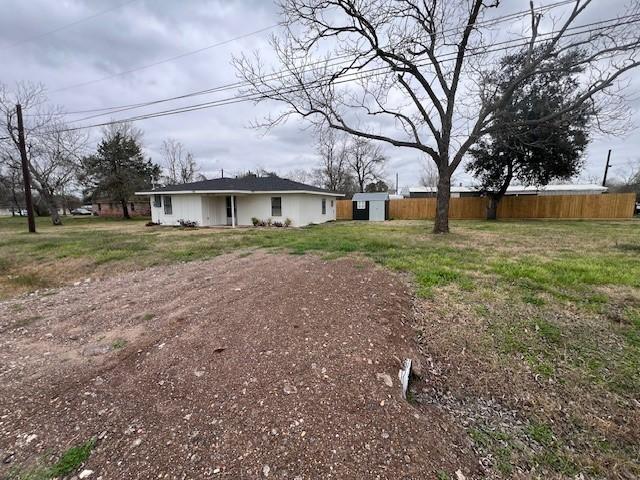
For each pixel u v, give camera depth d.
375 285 4.43
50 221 26.84
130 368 2.68
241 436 1.85
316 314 3.47
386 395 2.17
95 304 4.42
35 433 1.96
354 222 19.39
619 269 5.25
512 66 10.75
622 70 7.71
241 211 18.38
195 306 3.99
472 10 8.73
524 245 8.05
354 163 36.41
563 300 3.87
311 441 1.79
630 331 3.10
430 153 10.58
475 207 21.20
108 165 26.84
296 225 17.08
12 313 4.25
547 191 29.59
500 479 1.65
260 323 3.32
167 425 1.97
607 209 18.92
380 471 1.62
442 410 2.19
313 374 2.39
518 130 11.83
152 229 15.98
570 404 2.21
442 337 3.05
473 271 5.18
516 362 2.67
